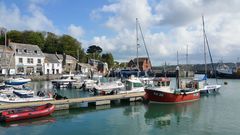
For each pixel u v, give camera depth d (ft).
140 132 71.72
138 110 99.86
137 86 131.13
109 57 413.80
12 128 72.59
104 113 93.91
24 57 254.88
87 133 70.08
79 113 92.73
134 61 381.19
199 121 83.05
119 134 69.62
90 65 351.87
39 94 105.60
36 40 349.61
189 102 117.29
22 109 82.02
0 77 199.93
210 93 151.33
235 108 103.50
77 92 155.43
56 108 94.84
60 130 72.13
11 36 338.95
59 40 371.76
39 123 78.48
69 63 320.29
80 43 393.29
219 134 68.95
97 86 144.66
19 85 171.22
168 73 341.41
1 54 238.27
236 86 204.74
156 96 110.01
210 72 314.96
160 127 76.74
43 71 270.87
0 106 86.12
